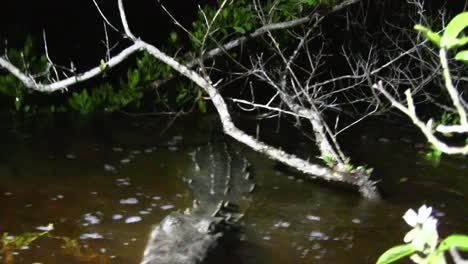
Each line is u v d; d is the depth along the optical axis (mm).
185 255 3594
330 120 7172
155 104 7098
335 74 8406
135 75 6895
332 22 8422
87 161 5363
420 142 6488
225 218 4438
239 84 7805
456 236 1403
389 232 4352
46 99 6727
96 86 7195
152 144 5973
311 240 4207
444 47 1519
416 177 5430
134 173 5195
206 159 5613
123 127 6410
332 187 5180
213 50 6848
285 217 4570
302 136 6539
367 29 8531
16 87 6488
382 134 6742
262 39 7625
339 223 4492
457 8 8992
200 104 7105
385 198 4949
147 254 3676
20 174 4934
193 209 4527
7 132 5902
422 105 7707
